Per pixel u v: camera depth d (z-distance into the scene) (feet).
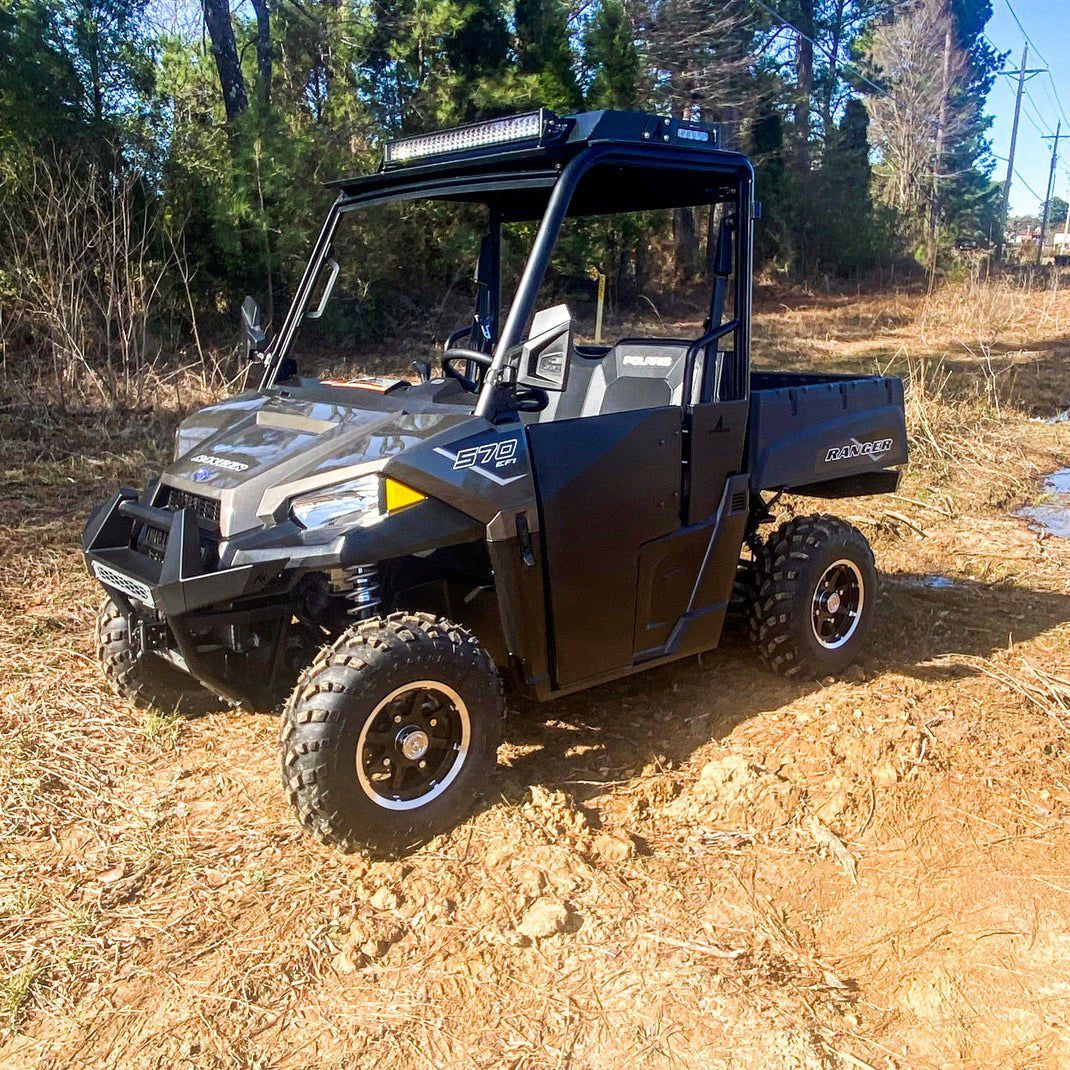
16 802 11.23
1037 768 11.97
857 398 15.16
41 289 32.96
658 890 9.89
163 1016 8.21
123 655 12.71
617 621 12.09
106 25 41.65
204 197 42.11
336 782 9.68
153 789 11.68
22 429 28.04
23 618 16.07
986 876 10.16
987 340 59.82
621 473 11.66
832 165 105.40
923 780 11.59
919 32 139.74
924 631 16.55
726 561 13.17
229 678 11.41
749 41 74.43
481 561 11.41
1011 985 8.71
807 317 73.10
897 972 8.95
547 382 10.69
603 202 13.52
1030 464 29.22
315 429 11.15
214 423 12.36
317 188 43.24
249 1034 8.06
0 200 35.24
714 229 13.57
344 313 19.92
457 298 20.62
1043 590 18.65
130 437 28.30
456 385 11.53
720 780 11.51
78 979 8.63
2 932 9.21
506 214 14.40
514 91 49.16
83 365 31.55
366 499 9.98
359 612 10.61
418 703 10.28
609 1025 8.20
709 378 12.95
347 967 8.78
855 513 23.29
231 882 9.95
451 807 10.50
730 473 13.00
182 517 10.07
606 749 12.64
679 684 14.32
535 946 9.08
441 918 9.41
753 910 9.66
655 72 65.67
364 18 51.42
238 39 61.41
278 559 9.76
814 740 12.33
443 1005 8.41
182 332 41.22
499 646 11.87
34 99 37.50
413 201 13.56
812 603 14.10
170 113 44.70
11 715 13.07
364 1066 7.78
